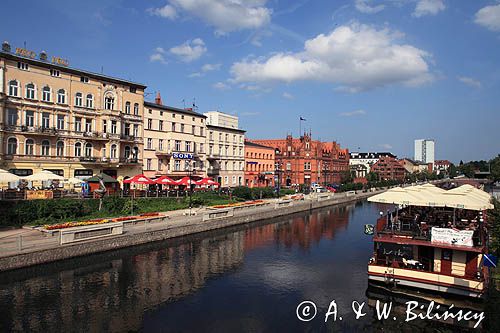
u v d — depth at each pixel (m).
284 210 56.38
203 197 54.09
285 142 114.12
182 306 20.16
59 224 30.31
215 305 20.45
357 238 40.16
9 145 42.19
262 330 17.69
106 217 36.69
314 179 110.19
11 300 19.84
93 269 25.59
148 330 17.27
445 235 21.08
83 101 49.31
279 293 22.59
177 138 63.16
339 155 129.38
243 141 82.50
